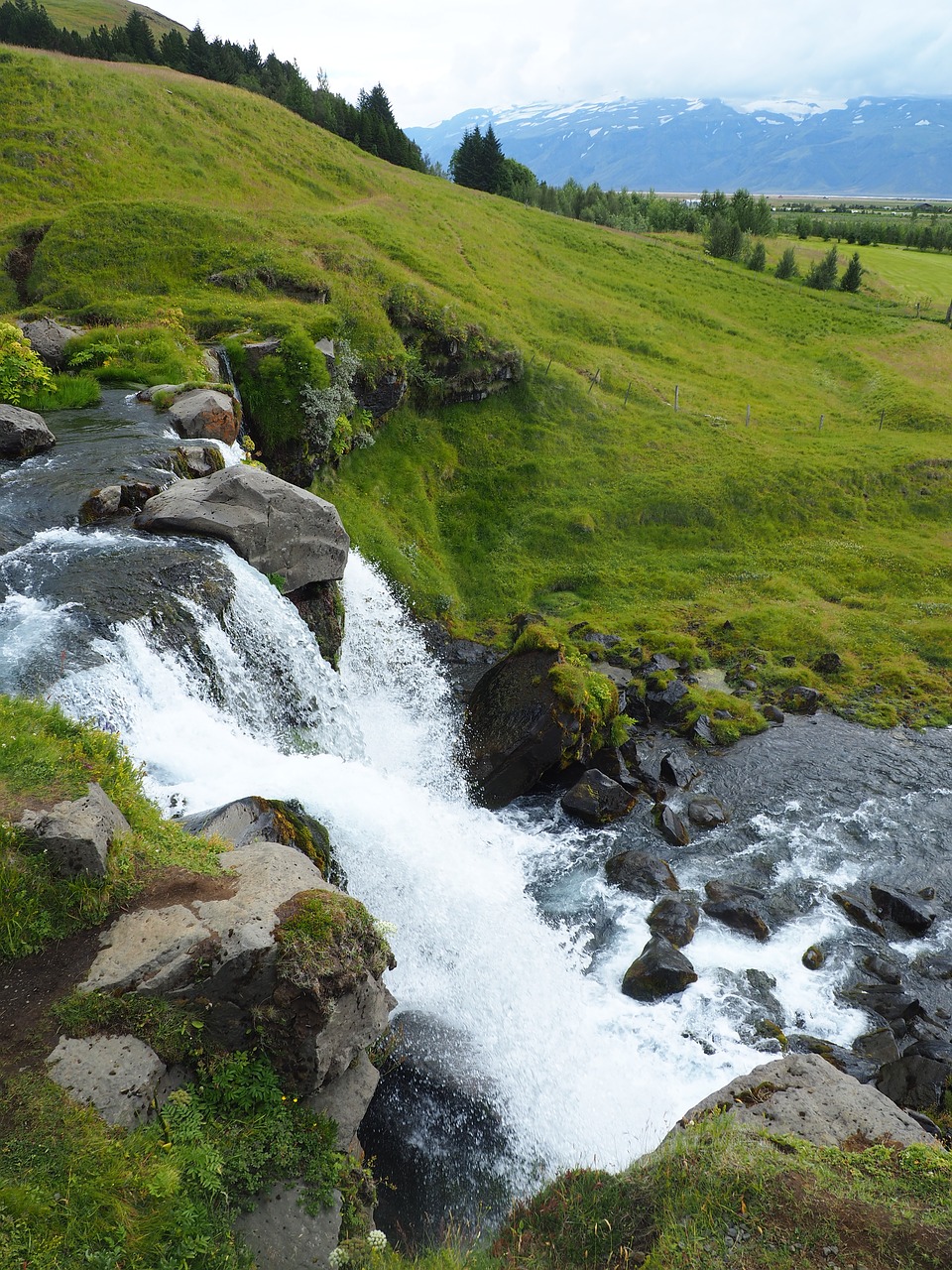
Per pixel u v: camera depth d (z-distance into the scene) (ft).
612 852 63.05
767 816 68.90
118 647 46.09
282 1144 25.14
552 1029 44.50
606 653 96.37
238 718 53.62
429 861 47.19
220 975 26.11
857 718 85.81
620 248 239.09
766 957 53.06
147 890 29.30
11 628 45.91
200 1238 21.95
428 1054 38.29
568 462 137.18
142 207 137.08
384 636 94.12
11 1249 19.47
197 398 83.20
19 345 82.89
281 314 116.47
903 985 51.49
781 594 111.75
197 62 278.67
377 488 119.24
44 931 27.04
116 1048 24.56
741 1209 23.95
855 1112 28.84
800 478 136.67
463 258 185.26
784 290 244.01
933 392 183.21
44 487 61.57
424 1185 33.50
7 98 159.02
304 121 219.82
